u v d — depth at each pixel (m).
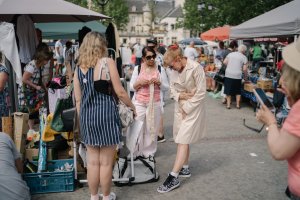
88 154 3.56
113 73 3.32
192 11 33.12
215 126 7.54
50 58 6.34
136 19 90.44
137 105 4.97
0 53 5.09
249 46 16.73
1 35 4.95
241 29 10.62
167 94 12.50
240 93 9.72
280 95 6.19
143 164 4.48
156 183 4.40
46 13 5.30
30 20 6.58
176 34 78.31
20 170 3.58
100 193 4.05
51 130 4.21
